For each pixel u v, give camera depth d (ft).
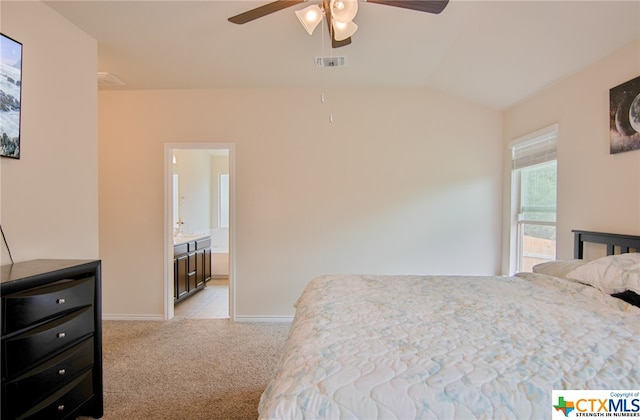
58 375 5.11
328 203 11.19
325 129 11.19
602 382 2.88
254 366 7.98
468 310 4.90
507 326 4.21
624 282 5.00
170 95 11.18
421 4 5.22
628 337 3.81
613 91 6.68
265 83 10.68
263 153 11.19
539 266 7.55
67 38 6.93
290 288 11.25
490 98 10.43
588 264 5.90
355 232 11.21
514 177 10.69
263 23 7.22
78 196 7.16
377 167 11.19
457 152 11.13
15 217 5.77
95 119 7.68
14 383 4.47
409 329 4.15
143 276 11.34
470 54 8.46
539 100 9.21
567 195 8.06
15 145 5.72
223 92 11.16
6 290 4.39
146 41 7.93
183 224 17.07
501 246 11.17
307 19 5.56
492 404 2.67
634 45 6.25
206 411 6.20
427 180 11.17
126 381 7.26
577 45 6.89
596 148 7.18
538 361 3.25
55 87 6.61
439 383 2.89
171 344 9.29
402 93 11.14
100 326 5.98
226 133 11.19
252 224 11.23
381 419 2.59
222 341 9.51
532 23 6.73
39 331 4.79
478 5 6.61
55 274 5.08
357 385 2.87
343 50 8.49
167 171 11.21
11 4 5.66
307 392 2.81
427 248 11.21
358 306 5.14
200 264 15.48
